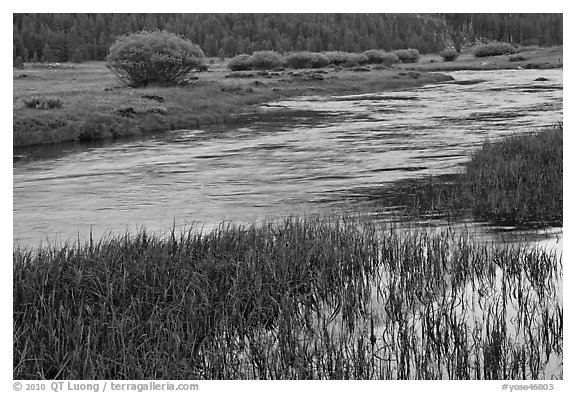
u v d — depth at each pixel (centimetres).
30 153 2128
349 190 1485
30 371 656
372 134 2444
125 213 1312
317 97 4081
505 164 1575
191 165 1872
